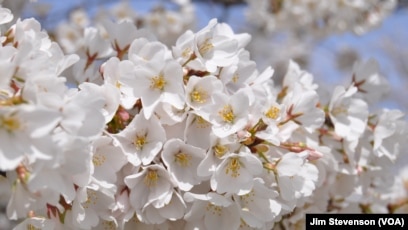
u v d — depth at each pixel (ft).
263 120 1.86
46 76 1.66
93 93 1.70
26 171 1.62
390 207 2.49
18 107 1.57
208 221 1.85
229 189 1.81
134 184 1.82
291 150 1.91
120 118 1.85
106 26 2.08
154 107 1.82
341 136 2.09
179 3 3.89
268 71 2.00
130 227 1.87
